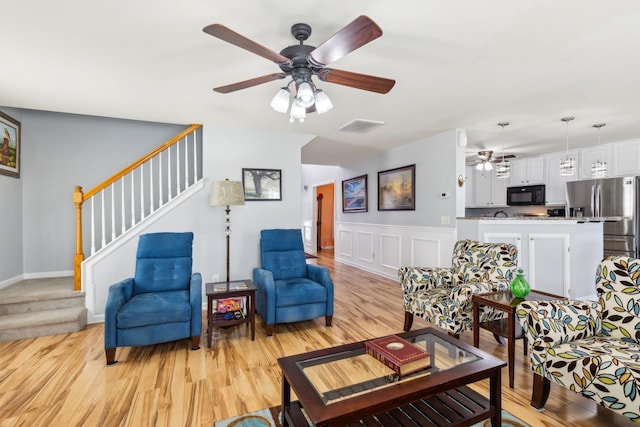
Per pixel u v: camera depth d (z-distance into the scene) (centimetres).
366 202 625
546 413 181
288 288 308
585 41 203
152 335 250
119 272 341
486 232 387
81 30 189
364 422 145
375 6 169
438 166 446
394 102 317
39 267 400
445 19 180
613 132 434
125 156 436
